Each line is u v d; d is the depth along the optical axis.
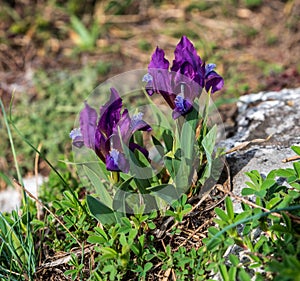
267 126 0.74
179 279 0.59
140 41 1.15
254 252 0.57
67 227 0.63
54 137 0.90
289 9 1.17
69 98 0.98
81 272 0.61
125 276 0.61
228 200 0.59
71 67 1.10
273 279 0.56
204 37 1.14
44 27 1.22
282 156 0.68
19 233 0.63
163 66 0.61
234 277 0.56
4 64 1.13
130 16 1.24
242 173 0.66
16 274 0.64
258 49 1.08
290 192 0.59
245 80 0.98
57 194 0.73
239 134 0.74
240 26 1.15
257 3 1.21
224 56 1.07
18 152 0.90
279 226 0.57
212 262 0.58
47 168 0.87
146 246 0.61
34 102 0.98
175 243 0.62
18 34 1.20
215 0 1.24
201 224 0.63
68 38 1.20
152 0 1.27
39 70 1.09
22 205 0.71
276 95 0.81
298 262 0.53
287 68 1.00
